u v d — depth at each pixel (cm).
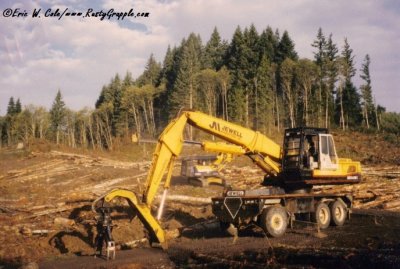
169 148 1416
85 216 1883
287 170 1648
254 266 1065
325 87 7562
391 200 2322
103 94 12731
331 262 1059
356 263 1036
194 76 8006
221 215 1597
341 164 1764
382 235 1423
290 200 1603
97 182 3238
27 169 3778
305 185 1681
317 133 1697
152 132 8512
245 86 8119
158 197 2267
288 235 1509
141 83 11638
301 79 7312
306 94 7200
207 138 6253
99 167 3966
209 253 1230
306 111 7094
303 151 1645
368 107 7644
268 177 1745
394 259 1031
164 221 1853
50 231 1645
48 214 1981
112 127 9956
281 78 8144
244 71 8394
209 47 11000
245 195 1523
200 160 3142
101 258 1259
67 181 3312
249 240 1452
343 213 1767
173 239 1548
